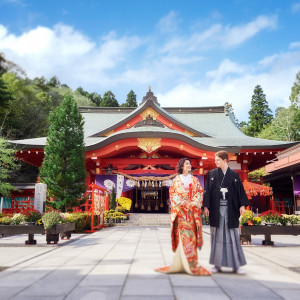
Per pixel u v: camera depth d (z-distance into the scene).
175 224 4.59
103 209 17.08
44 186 11.98
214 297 3.27
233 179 4.80
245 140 24.36
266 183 33.75
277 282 3.98
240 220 8.75
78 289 3.59
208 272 4.34
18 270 4.82
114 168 23.53
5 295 3.37
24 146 20.98
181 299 3.19
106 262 5.50
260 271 4.71
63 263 5.45
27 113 30.80
